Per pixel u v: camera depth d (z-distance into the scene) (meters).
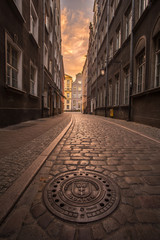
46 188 1.72
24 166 2.23
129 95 9.54
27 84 8.70
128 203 1.48
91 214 1.31
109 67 15.77
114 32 13.82
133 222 1.23
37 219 1.25
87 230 1.15
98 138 4.60
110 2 15.61
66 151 3.21
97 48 22.92
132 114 9.38
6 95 6.11
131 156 2.91
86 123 9.20
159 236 1.10
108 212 1.34
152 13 6.71
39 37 11.40
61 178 1.97
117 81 13.38
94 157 2.84
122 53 11.50
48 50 15.13
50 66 16.70
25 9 8.24
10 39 6.36
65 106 70.81
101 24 20.31
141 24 7.98
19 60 7.66
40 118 12.22
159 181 1.93
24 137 4.35
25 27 8.23
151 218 1.28
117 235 1.11
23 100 8.14
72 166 2.40
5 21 5.91
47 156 2.73
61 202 1.46
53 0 17.52
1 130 5.44
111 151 3.24
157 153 3.11
